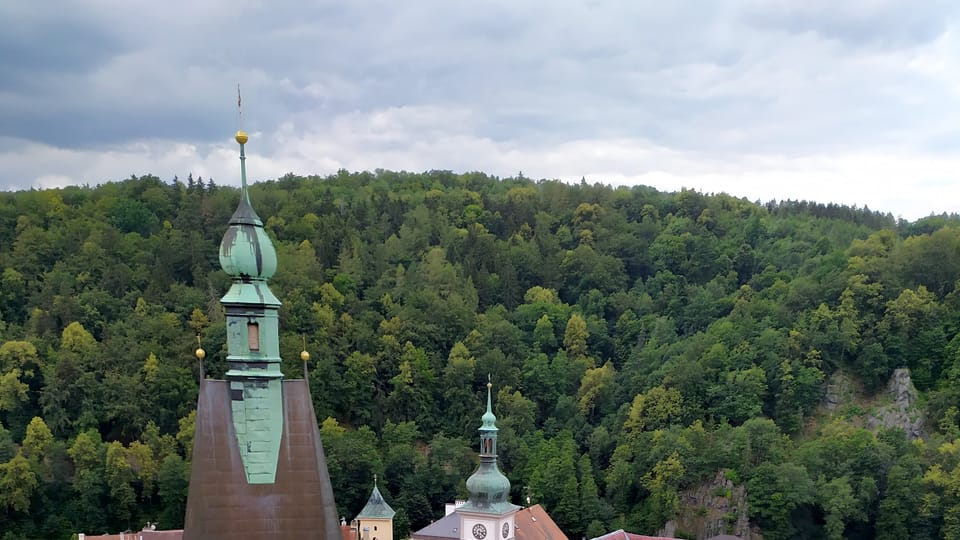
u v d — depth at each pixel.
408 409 173.38
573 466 148.00
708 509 137.88
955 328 159.38
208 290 182.75
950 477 127.56
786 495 130.62
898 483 130.25
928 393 152.12
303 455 30.75
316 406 164.12
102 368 153.38
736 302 186.50
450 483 149.75
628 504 146.12
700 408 157.38
